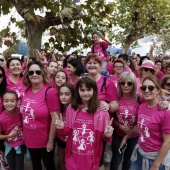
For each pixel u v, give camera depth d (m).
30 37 5.40
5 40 5.64
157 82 2.81
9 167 3.74
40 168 3.67
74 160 2.91
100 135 2.85
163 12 11.91
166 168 2.81
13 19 5.54
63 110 3.49
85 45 6.41
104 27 6.07
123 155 3.77
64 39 6.07
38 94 3.36
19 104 3.61
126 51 12.77
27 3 4.88
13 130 3.53
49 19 5.44
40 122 3.32
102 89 3.49
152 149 2.78
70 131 2.93
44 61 5.92
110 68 6.64
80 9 5.59
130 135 3.46
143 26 12.17
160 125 2.71
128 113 3.42
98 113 2.86
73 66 4.14
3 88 3.82
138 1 11.21
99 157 2.93
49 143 3.36
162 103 2.73
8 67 4.14
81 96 2.87
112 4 5.76
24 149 3.65
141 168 2.95
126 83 3.37
